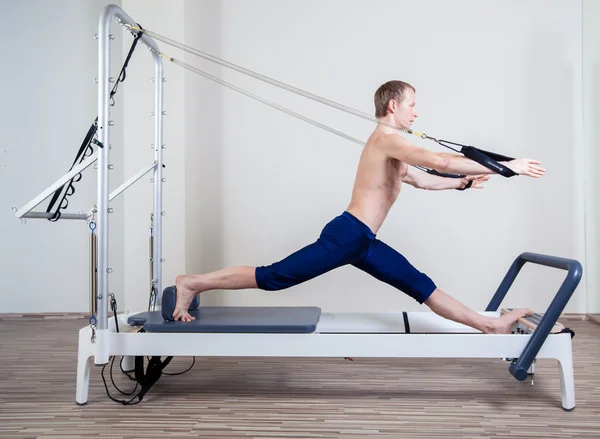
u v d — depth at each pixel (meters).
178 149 3.81
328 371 2.65
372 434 1.82
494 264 4.06
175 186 3.81
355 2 4.13
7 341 3.39
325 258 2.17
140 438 1.79
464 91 4.09
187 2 4.01
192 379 2.52
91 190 4.30
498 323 2.28
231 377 2.55
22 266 4.31
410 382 2.45
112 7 2.16
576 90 4.04
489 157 1.98
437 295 2.27
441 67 4.09
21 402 2.18
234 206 4.17
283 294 4.13
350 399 2.21
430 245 4.07
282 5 4.16
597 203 3.83
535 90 4.06
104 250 2.11
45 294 4.31
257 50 4.16
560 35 4.04
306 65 4.14
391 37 4.11
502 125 4.07
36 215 2.14
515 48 4.07
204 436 1.81
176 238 3.80
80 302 4.31
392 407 2.10
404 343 2.07
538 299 4.04
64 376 2.57
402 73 4.11
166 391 2.33
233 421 1.95
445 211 4.07
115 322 2.25
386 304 4.09
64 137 4.32
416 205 4.07
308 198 4.14
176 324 2.12
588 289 3.99
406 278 2.24
